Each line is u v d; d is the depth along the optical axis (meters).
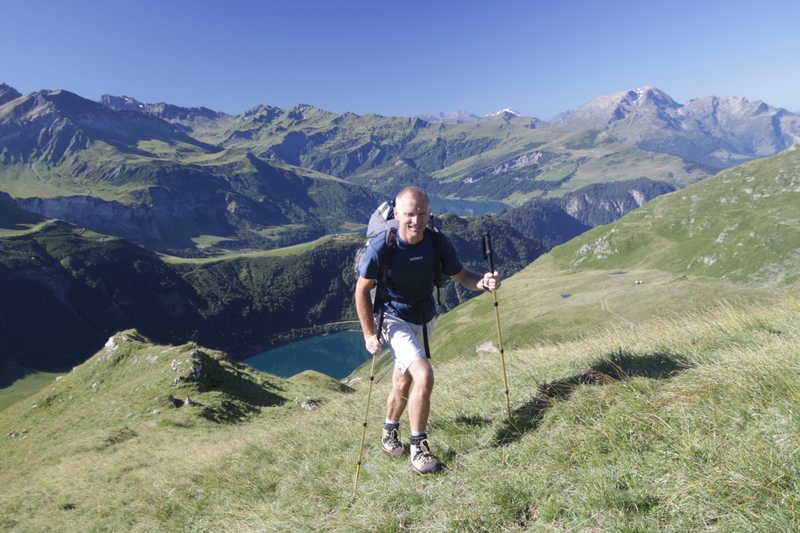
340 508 4.99
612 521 3.24
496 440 5.23
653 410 4.44
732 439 3.60
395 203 4.93
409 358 4.93
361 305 5.16
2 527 12.76
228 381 37.12
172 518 7.36
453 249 5.23
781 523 2.67
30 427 38.81
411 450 5.03
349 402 11.62
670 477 3.46
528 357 9.64
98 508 10.82
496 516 3.82
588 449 4.27
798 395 3.69
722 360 5.35
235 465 8.66
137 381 37.38
